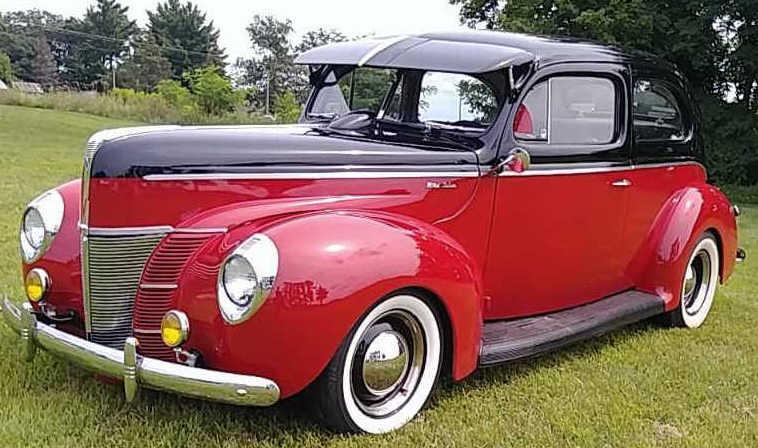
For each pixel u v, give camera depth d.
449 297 3.30
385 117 4.21
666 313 5.04
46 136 21.03
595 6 18.58
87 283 3.23
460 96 3.98
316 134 3.74
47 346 3.23
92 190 3.17
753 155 18.00
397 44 4.25
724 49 17.91
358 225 3.11
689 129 5.22
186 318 2.94
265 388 2.86
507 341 3.79
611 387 3.93
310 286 2.87
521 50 3.97
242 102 39.75
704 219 5.02
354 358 3.12
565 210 4.20
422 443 3.19
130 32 81.56
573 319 4.28
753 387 4.06
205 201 3.21
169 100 36.53
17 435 3.04
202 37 77.94
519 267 4.07
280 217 3.14
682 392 3.93
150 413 3.31
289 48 68.62
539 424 3.43
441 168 3.65
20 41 79.56
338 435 3.18
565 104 4.16
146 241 3.16
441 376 3.50
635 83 4.59
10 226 7.28
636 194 4.69
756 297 6.20
